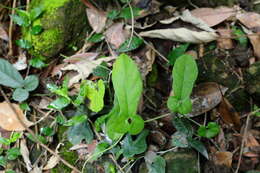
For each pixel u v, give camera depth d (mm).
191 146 950
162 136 972
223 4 1059
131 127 896
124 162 955
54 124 996
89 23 1051
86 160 957
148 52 1021
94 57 1034
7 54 1052
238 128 986
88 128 968
